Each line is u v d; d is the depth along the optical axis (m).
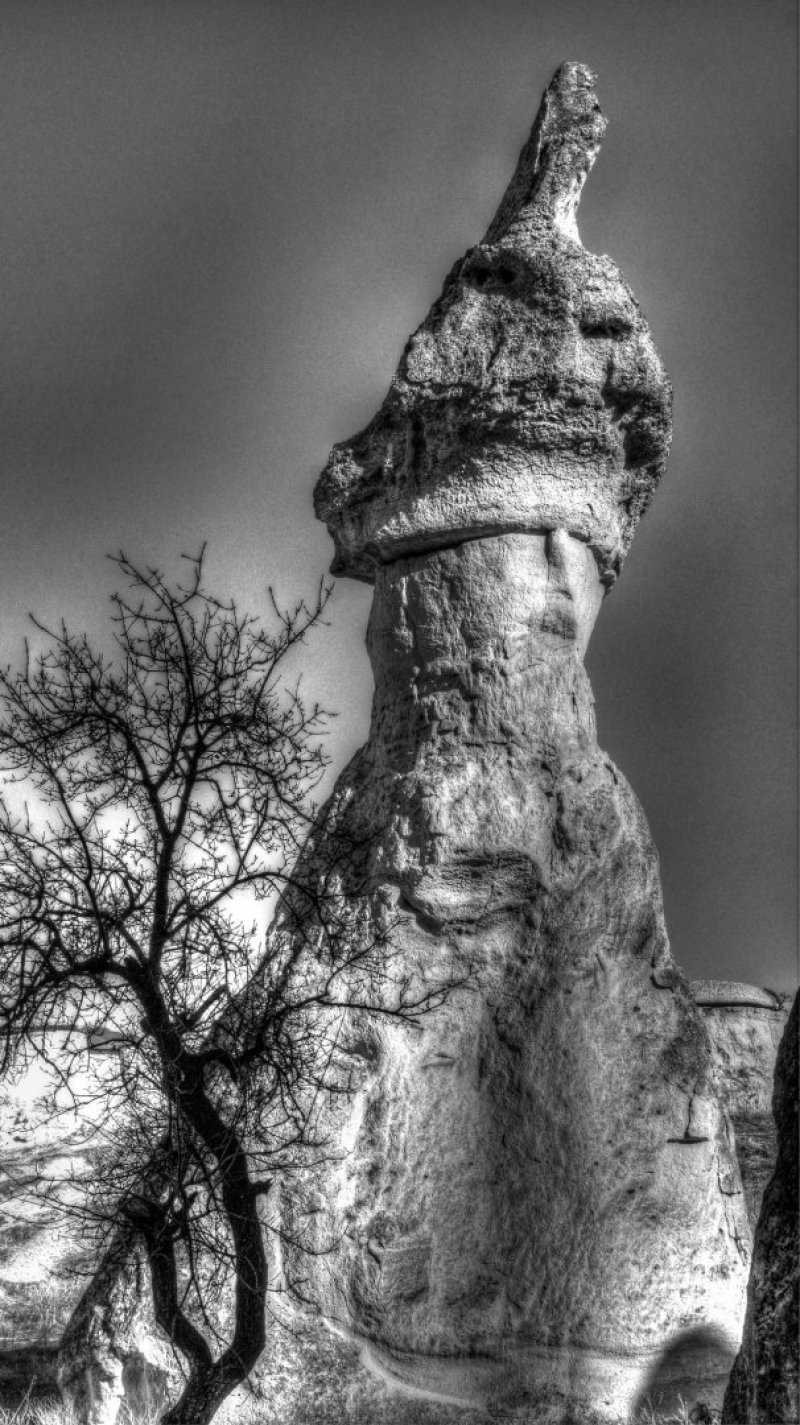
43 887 8.88
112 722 9.16
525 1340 10.57
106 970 8.93
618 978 11.27
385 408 11.95
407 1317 10.53
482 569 11.66
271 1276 10.55
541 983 11.13
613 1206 10.88
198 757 9.17
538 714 11.52
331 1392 10.35
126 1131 9.32
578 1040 11.09
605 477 11.84
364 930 11.14
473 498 11.65
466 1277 10.63
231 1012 9.45
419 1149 10.82
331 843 11.43
